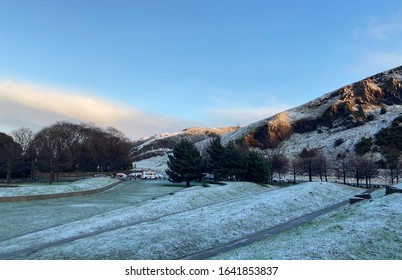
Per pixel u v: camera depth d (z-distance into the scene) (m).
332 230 14.65
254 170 52.72
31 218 24.19
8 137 69.00
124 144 95.88
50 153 60.88
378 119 120.00
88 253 13.62
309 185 41.53
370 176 67.25
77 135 92.25
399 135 100.81
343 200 36.47
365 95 140.12
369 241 13.01
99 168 95.50
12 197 33.28
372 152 97.31
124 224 21.77
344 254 11.50
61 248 14.38
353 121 123.56
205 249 15.79
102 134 97.75
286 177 91.06
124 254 13.70
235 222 20.22
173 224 18.78
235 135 151.12
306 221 23.36
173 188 51.47
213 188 38.72
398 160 81.69
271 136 133.88
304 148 111.19
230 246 16.30
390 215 17.53
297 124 139.62
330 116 135.00
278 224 22.33
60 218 24.47
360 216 17.94
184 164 55.91
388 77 149.75
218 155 60.53
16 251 15.02
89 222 21.78
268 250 12.60
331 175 90.69
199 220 20.03
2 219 23.48
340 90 157.38
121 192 45.41
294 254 11.51
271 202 27.34
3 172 64.56
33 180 61.44
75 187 42.59
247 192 41.25
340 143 110.19
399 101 136.38
